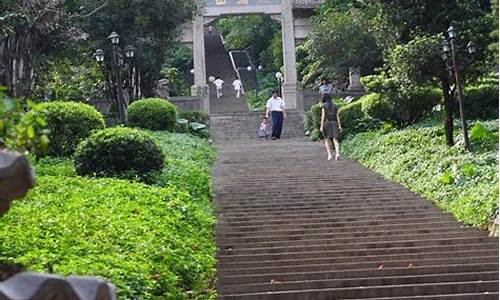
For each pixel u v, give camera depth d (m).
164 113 20.52
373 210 12.30
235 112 29.02
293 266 9.33
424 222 11.46
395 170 14.93
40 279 2.13
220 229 11.16
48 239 7.20
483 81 18.50
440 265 9.23
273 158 18.27
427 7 16.08
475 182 12.38
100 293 2.21
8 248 6.74
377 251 9.98
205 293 7.86
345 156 18.41
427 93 18.36
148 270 6.75
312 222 11.59
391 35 16.75
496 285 8.46
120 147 12.18
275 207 12.65
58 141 14.49
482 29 15.45
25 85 18.30
